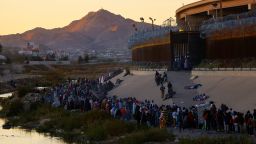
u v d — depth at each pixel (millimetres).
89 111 54750
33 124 60125
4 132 55031
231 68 58094
